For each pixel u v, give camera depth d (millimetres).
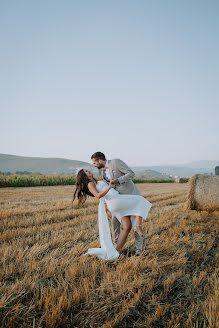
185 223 6191
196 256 3986
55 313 2389
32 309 2570
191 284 3154
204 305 2584
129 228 3922
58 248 4164
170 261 3723
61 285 3035
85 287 2846
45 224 6199
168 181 48938
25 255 3861
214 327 2271
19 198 11383
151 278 3262
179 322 2441
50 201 10133
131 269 3383
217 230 5637
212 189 8273
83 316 2473
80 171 4008
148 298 2836
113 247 3803
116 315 2449
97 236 5125
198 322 2439
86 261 3664
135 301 2676
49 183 24734
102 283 2998
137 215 3801
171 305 2701
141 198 3936
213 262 3830
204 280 3260
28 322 2412
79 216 7027
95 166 4086
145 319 2479
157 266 3562
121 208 3863
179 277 3342
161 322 2463
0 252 3924
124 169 3893
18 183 22141
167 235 5195
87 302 2693
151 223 6160
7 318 2420
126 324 2443
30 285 2943
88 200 10602
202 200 8344
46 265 3502
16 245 4312
